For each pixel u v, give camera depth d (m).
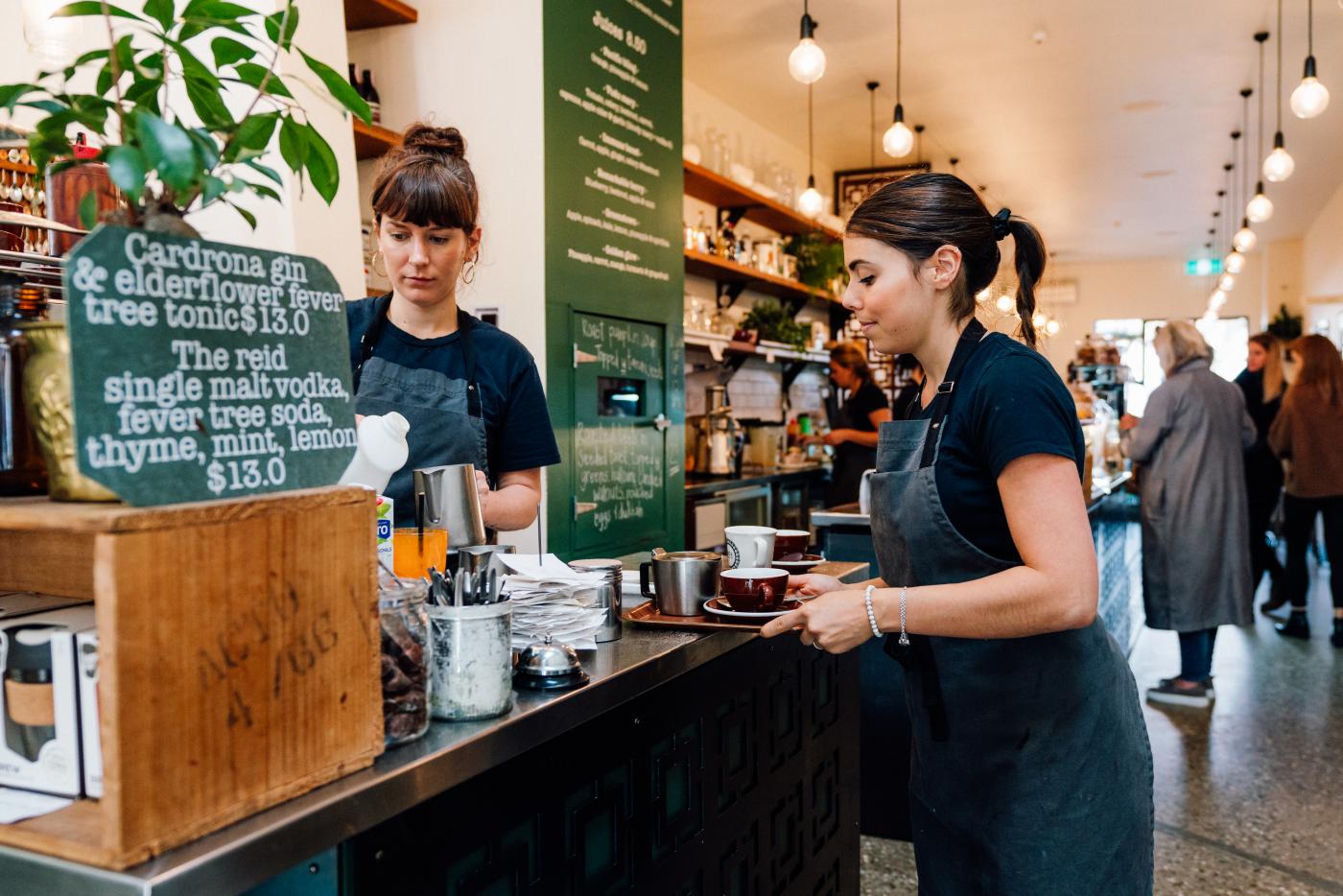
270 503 0.86
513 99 3.58
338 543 0.93
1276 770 3.62
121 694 0.74
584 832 1.36
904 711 3.11
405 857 1.03
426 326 2.00
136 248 0.81
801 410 8.22
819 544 5.46
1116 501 5.32
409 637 1.03
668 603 1.62
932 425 1.38
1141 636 6.18
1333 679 4.85
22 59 2.61
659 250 4.43
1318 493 5.51
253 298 0.92
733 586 1.54
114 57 0.94
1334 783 3.49
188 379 0.85
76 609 1.01
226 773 0.82
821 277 7.25
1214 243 13.78
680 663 1.43
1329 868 2.84
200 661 0.80
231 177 1.03
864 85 6.74
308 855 0.85
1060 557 1.22
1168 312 15.14
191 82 1.04
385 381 1.94
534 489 2.04
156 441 0.81
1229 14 5.61
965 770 1.46
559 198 3.65
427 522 1.45
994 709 1.42
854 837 2.44
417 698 1.02
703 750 1.68
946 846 1.53
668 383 4.54
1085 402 5.07
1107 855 1.40
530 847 1.25
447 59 3.65
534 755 1.25
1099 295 15.48
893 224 1.38
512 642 1.32
